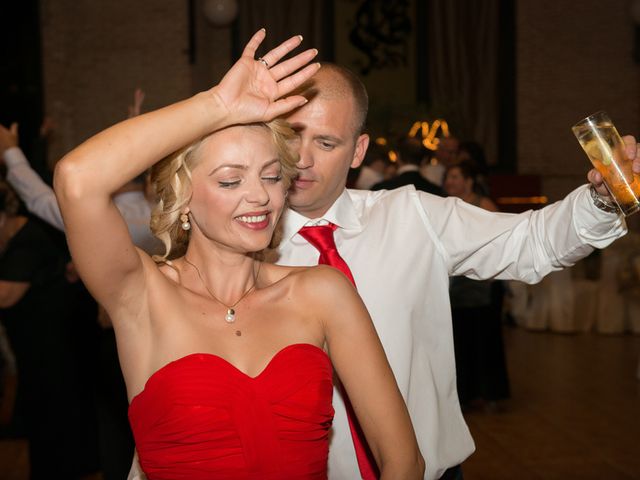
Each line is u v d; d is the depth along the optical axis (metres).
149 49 10.16
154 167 1.47
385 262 1.98
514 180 10.27
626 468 4.05
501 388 5.07
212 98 1.35
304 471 1.45
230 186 1.42
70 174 1.27
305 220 1.98
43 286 3.66
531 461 4.17
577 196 1.88
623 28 10.77
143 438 1.43
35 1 10.18
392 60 10.66
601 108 10.80
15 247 3.63
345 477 1.91
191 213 1.48
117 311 1.45
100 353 3.36
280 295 1.53
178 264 1.55
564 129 10.80
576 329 7.66
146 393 1.42
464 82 10.69
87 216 1.29
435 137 9.89
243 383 1.42
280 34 10.48
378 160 6.47
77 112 10.34
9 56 10.19
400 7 10.62
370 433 1.52
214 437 1.39
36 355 3.69
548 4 10.70
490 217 2.01
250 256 1.53
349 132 1.93
